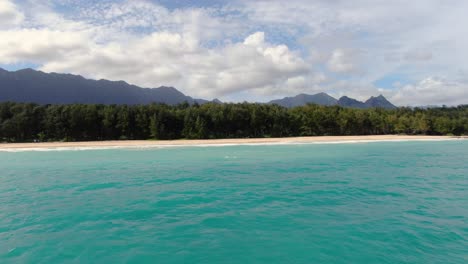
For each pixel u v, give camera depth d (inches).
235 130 3523.6
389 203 550.3
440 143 2481.5
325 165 1074.7
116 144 2290.8
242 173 906.1
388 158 1298.0
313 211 503.2
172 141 2684.5
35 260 338.6
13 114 3161.9
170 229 426.3
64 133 3120.1
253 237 394.3
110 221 464.1
